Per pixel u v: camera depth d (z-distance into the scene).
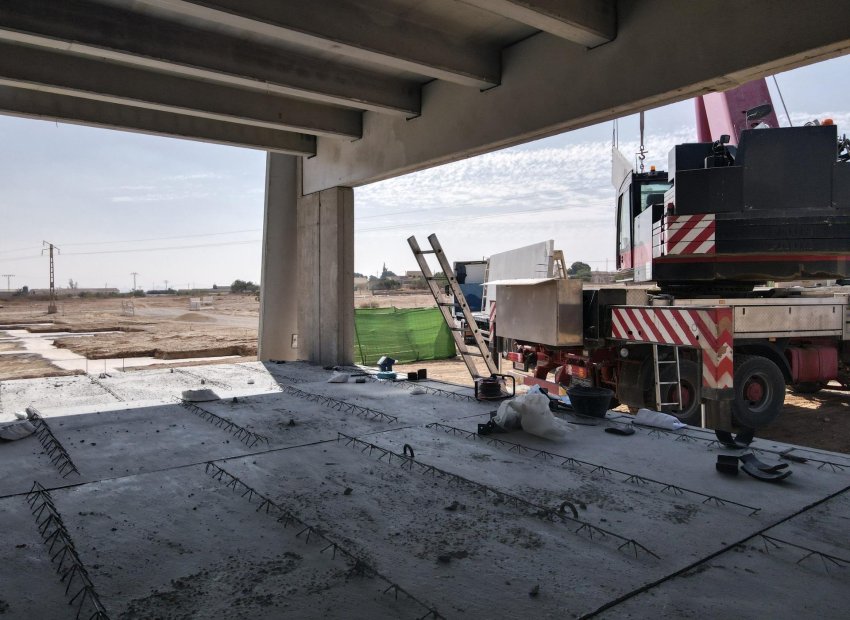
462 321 17.67
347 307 11.29
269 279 12.71
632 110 6.34
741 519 3.41
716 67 5.35
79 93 7.90
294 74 7.90
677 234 7.39
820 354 8.38
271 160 12.59
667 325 6.44
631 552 3.00
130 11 6.70
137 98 8.24
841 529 3.26
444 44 7.14
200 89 8.77
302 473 4.36
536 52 7.16
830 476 4.18
